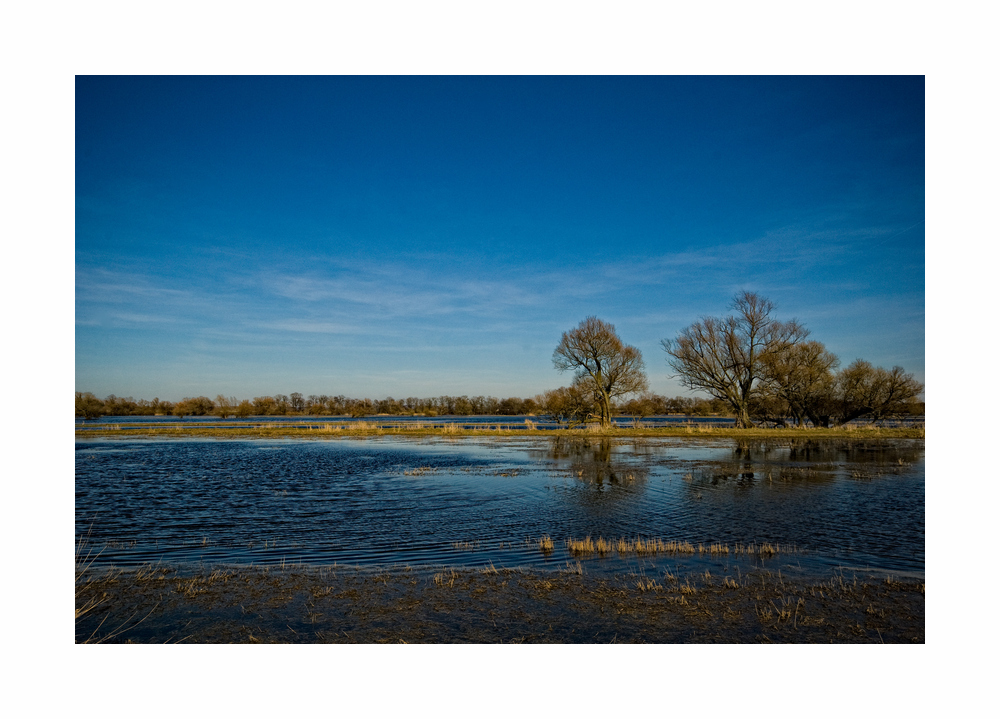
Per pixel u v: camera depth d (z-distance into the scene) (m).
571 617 8.74
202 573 10.96
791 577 10.64
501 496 19.92
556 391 60.53
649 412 61.97
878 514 16.70
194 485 22.98
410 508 17.77
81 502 19.20
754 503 18.47
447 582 10.33
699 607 9.12
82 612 8.91
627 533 14.45
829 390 50.66
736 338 51.38
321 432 56.12
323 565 11.52
